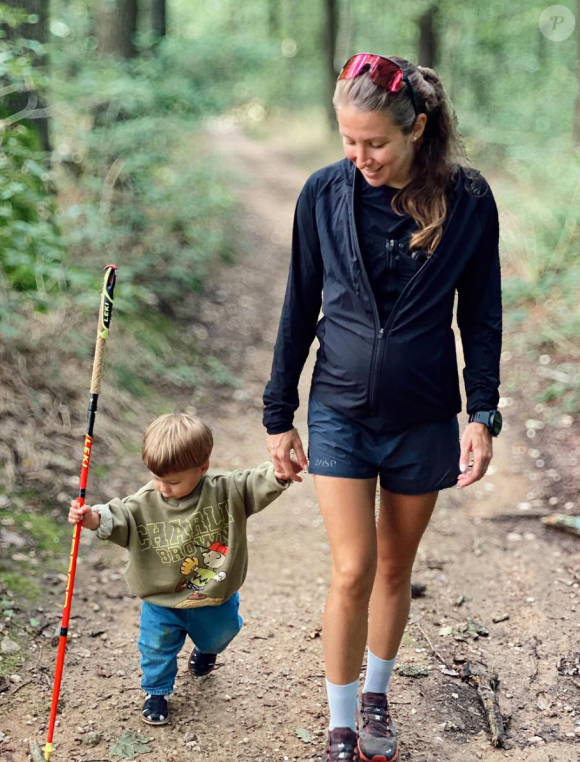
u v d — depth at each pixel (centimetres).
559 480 525
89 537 432
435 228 243
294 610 395
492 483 532
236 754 285
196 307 823
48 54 711
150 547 285
